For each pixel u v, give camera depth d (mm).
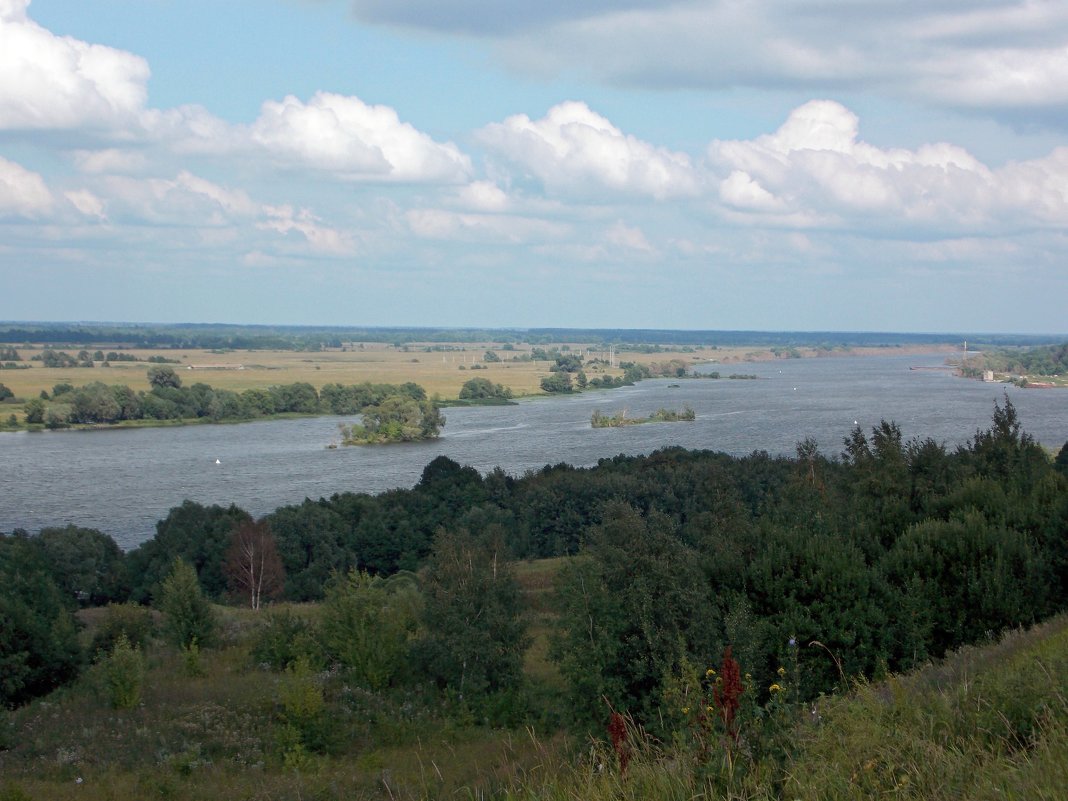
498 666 23484
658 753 8062
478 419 150250
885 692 11172
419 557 62594
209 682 23922
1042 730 7137
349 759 18688
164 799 15414
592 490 63188
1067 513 20562
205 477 97375
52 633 25953
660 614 14891
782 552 17719
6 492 88750
